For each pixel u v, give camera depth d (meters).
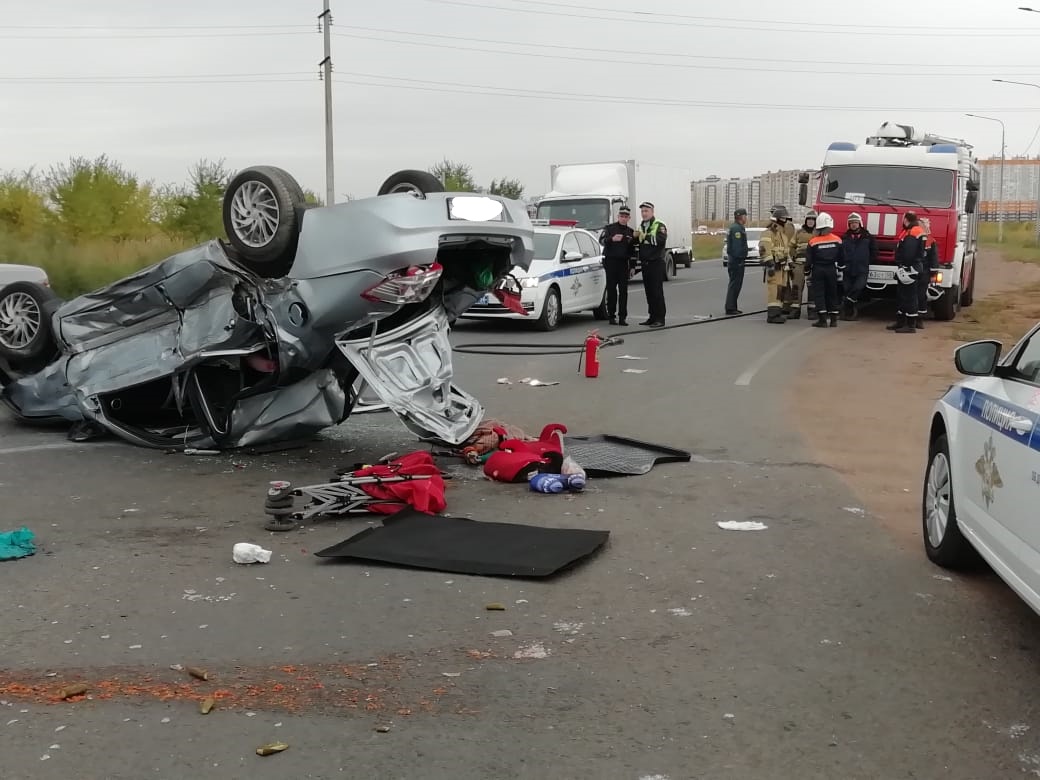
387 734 3.98
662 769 3.73
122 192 32.88
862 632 5.07
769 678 4.52
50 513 7.16
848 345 16.91
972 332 18.91
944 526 5.98
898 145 22.22
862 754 3.85
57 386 9.68
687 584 5.74
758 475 8.28
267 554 6.12
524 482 8.01
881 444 9.53
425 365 8.49
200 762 3.75
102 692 4.34
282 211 8.19
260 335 8.59
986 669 4.64
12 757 3.78
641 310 23.39
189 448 9.16
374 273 7.90
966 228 21.98
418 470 7.41
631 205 30.27
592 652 4.80
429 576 5.85
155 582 5.74
